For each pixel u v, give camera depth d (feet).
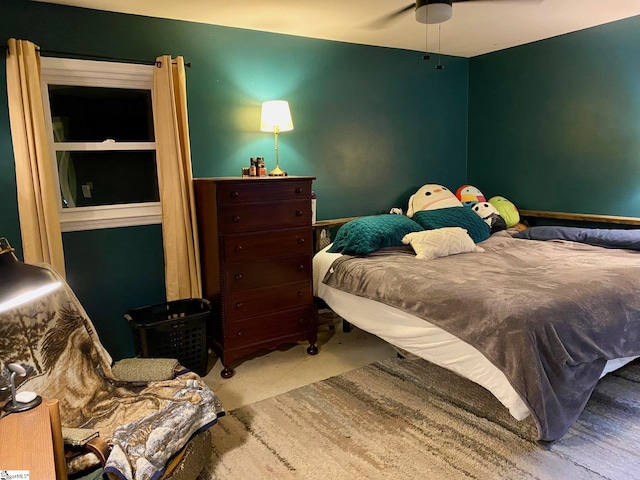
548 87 13.32
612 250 10.80
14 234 9.14
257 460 6.89
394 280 9.11
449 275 8.94
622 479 6.19
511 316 6.84
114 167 10.36
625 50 11.54
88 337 6.73
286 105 11.03
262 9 9.89
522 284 8.05
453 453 6.89
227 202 9.34
